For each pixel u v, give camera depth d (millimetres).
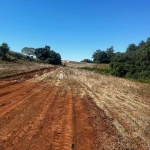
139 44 105125
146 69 36688
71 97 13938
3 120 8094
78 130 7703
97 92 16734
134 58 49312
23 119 8430
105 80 28078
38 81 21500
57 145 6332
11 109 9719
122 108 11516
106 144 6633
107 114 10062
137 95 16656
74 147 6281
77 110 10562
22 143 6277
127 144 6746
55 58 112875
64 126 8016
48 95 14062
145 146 6703
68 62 137000
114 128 8156
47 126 7867
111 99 14023
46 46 117750
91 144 6582
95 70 56562
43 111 9844
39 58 110188
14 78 21938
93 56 135250
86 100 13258
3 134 6816
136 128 8289
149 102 13922
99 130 7840
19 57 78125
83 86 20031
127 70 39031
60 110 10289
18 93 13859
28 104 10953
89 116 9562
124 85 23109
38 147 6102
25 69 36094
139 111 11109
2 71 26797
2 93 13305
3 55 55875
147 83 27297
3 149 5816
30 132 7156
